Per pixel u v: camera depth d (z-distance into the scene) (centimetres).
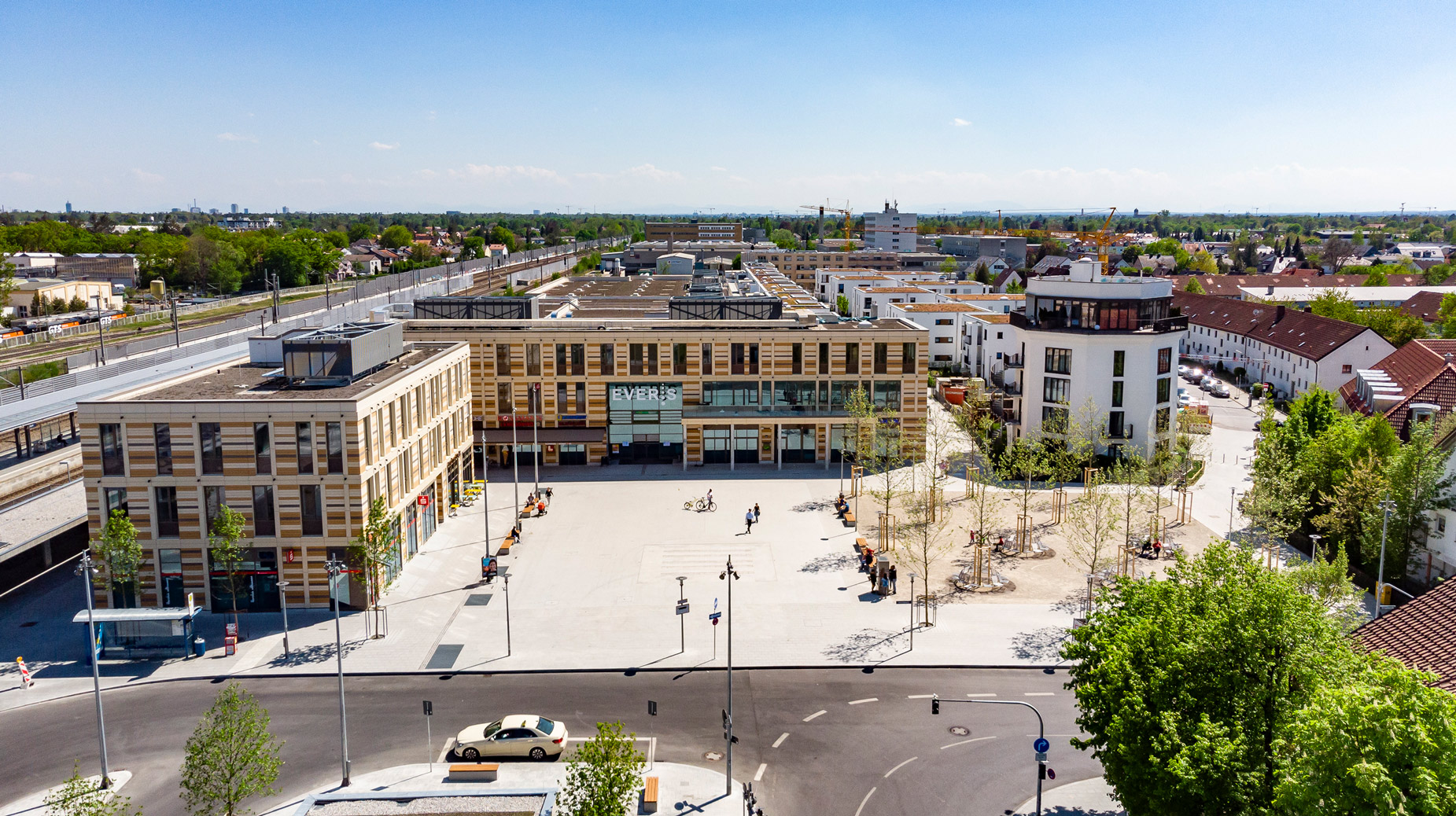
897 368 9450
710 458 9625
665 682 5022
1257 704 3017
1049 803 3919
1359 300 19462
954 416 9975
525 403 9538
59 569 6700
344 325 8112
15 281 18425
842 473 9088
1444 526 5794
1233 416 11981
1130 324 8819
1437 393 7881
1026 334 9412
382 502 5834
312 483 5853
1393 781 2316
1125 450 8738
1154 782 3064
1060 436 8212
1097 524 6056
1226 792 2798
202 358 9056
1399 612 3884
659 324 9875
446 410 7956
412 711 4734
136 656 5338
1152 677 3191
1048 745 3753
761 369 9462
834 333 9388
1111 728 3166
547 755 4284
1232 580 3291
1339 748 2397
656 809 3878
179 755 4356
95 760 4316
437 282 17562
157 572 5919
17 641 5556
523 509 8081
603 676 5100
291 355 6500
